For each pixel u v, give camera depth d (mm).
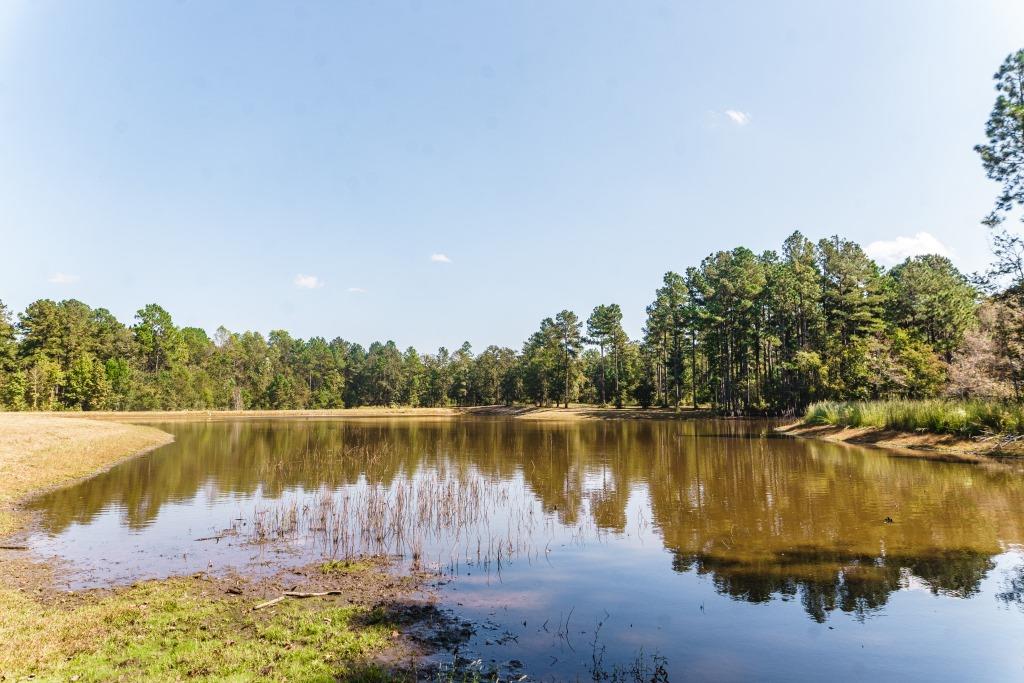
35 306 89438
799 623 9016
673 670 7520
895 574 11172
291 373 133750
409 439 44188
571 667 7594
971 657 7805
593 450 34750
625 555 12930
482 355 122562
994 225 26938
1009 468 22859
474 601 10125
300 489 21562
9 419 43969
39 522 16094
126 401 87875
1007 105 25281
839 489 19703
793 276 64625
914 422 31938
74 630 8445
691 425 57375
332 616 9273
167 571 11789
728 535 14367
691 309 74938
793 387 61562
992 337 31969
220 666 7340
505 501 19266
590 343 96625
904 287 57281
